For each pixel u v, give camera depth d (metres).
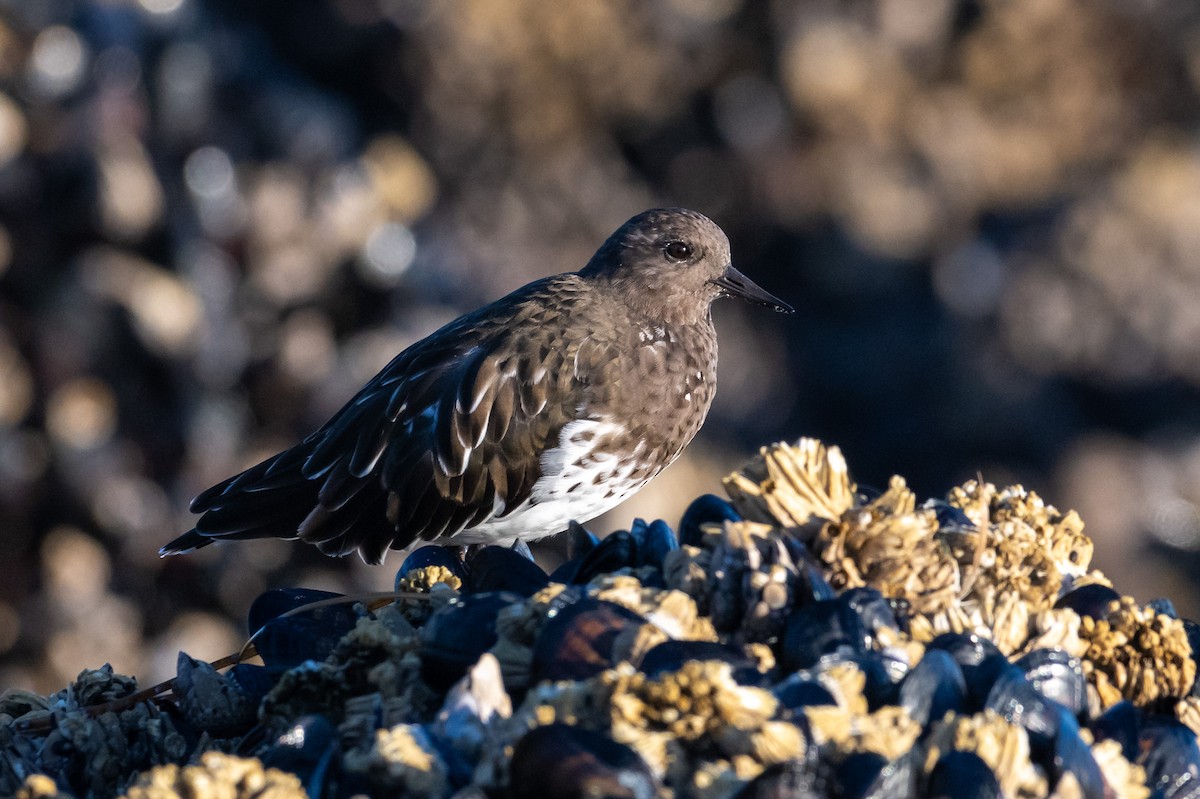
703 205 17.88
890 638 3.82
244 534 6.51
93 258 12.65
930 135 18.16
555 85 17.12
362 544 6.38
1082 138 18.83
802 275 17.86
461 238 15.45
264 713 4.02
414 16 16.75
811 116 17.86
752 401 17.09
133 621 12.30
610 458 6.45
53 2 12.89
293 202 13.62
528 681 3.82
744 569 3.92
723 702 3.32
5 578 12.12
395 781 3.39
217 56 13.77
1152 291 17.48
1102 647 4.11
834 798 3.26
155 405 12.74
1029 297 17.62
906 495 4.27
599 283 6.65
